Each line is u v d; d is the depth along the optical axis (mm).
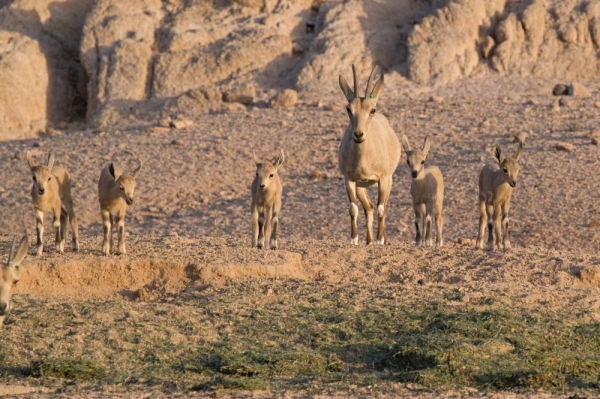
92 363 31828
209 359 32875
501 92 98250
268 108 96125
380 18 110375
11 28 117312
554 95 97125
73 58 117375
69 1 121125
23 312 36531
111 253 45031
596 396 29281
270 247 48156
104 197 44500
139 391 29719
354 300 38125
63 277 42406
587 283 41906
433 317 35719
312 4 115188
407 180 74375
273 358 32281
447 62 103125
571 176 72312
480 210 50125
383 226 50719
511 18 106000
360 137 45781
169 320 36062
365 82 102188
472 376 31203
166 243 48344
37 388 29906
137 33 112000
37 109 111625
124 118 103000
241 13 113500
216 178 77500
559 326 35344
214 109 98625
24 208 70125
